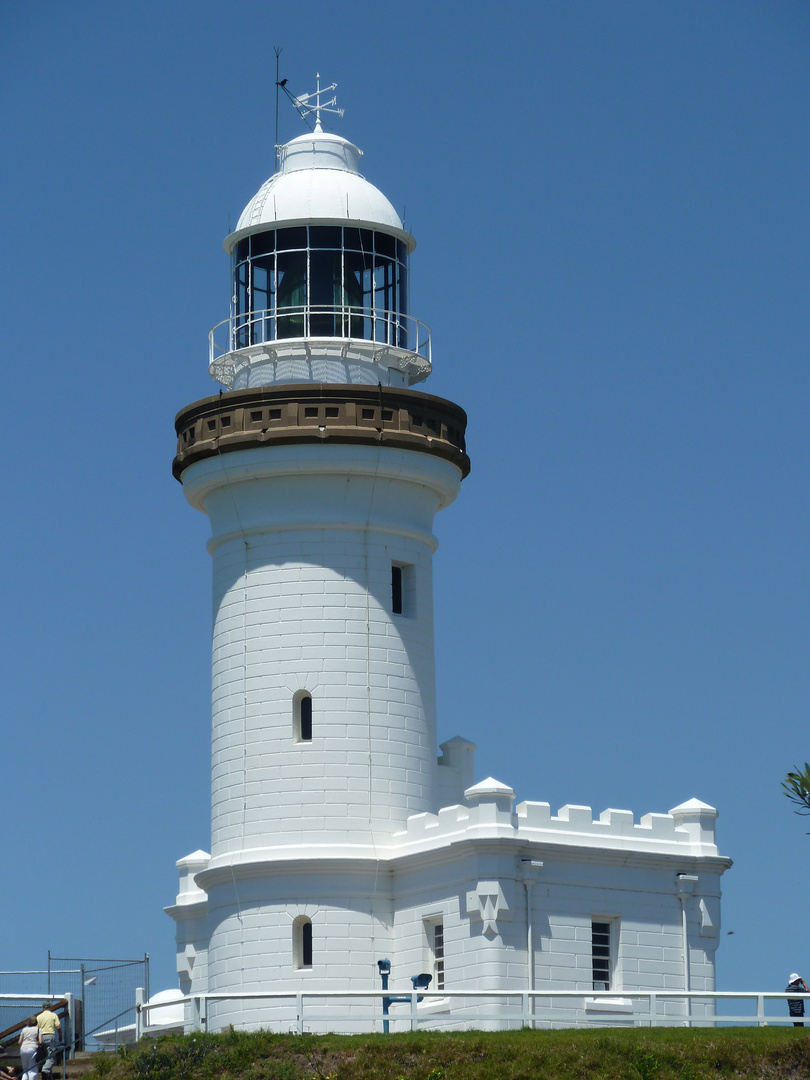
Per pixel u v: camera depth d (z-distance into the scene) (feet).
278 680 198.49
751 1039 162.50
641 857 190.39
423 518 206.39
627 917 189.37
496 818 183.93
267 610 200.03
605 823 190.60
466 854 184.85
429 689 203.72
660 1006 187.73
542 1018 170.60
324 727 196.95
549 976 183.62
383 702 198.80
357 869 193.26
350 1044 165.17
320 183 210.38
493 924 181.68
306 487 200.75
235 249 213.05
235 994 173.88
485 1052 161.38
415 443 201.36
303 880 193.47
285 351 205.98
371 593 200.54
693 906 193.47
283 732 197.36
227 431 201.77
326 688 197.77
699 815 195.62
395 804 197.26
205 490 205.16
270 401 200.64
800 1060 158.92
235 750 199.21
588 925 187.21
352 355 206.18
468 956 183.83
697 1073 157.07
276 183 212.64
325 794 195.72
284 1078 159.94
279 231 209.77
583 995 169.99
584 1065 157.89
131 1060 168.76
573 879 187.11
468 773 208.95
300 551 200.44
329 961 191.72
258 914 194.39
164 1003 179.32
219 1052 166.50
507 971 181.68
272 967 192.65
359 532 201.26
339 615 199.21
